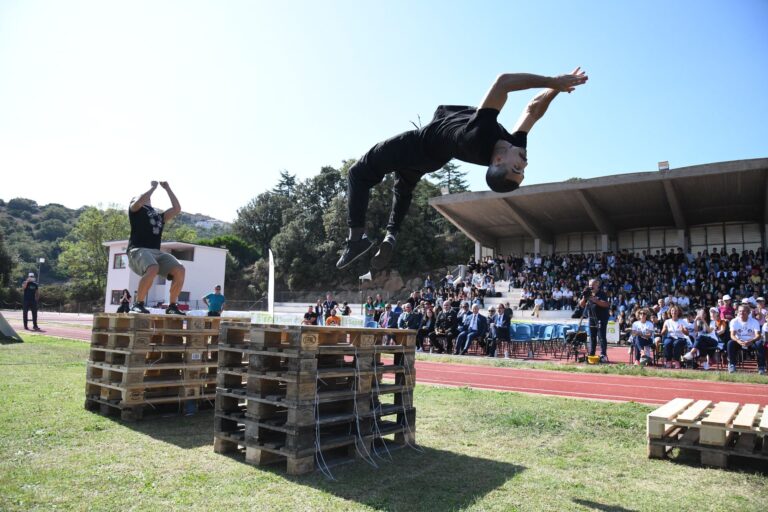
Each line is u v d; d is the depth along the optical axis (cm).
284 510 362
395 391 559
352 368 523
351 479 440
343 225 5372
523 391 995
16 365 1052
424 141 334
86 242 6331
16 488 386
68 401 725
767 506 389
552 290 2870
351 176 378
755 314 1327
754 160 2438
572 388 1029
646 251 3581
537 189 3005
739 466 503
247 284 6003
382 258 394
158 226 771
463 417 695
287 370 506
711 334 1346
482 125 296
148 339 661
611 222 3506
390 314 2019
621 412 721
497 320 1658
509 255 3734
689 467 494
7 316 3862
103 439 545
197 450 520
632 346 1465
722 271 2602
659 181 2700
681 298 2239
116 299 4478
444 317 1819
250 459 482
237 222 7556
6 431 548
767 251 2753
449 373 1249
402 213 399
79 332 2233
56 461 458
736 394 955
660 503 394
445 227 6228
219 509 361
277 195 7650
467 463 494
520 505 383
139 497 380
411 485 426
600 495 410
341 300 4916
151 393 677
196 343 701
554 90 315
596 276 2952
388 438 590
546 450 543
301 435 455
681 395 949
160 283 4359
